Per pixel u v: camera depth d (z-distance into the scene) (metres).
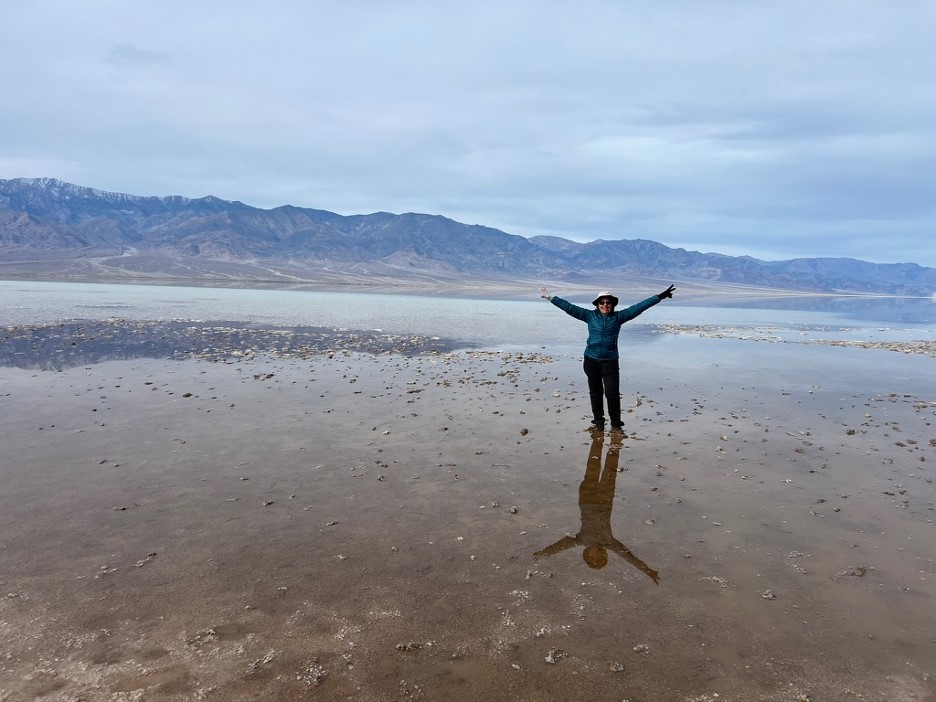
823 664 3.67
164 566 4.71
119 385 12.34
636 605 4.30
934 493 6.96
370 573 4.68
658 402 12.33
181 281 148.38
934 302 173.88
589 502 6.40
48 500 6.03
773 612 4.25
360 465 7.49
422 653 3.67
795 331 37.00
